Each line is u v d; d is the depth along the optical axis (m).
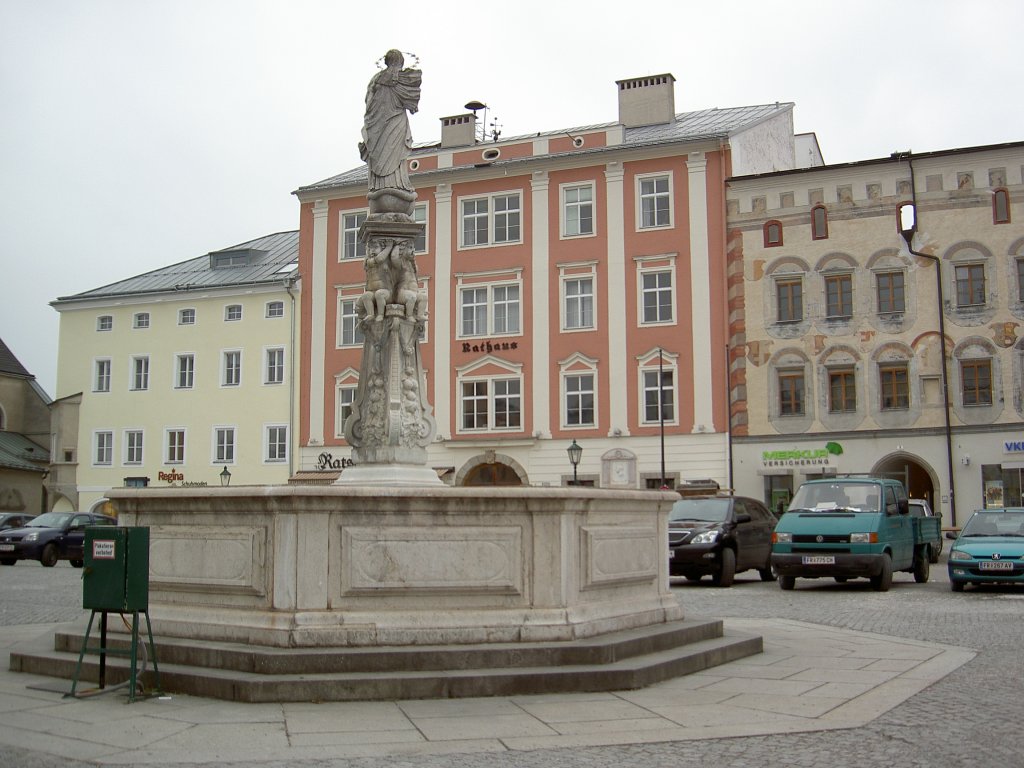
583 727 8.08
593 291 44.19
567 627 10.01
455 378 45.78
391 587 9.72
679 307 42.81
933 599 19.91
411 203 13.56
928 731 8.00
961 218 39.12
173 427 51.53
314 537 9.66
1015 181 38.59
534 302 44.94
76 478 53.25
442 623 9.74
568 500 10.20
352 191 48.38
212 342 51.19
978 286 38.91
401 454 12.84
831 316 40.59
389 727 8.02
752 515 25.64
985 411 38.31
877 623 15.54
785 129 48.78
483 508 9.98
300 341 48.97
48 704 8.82
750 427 41.34
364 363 13.16
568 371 44.12
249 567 9.90
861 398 39.97
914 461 39.62
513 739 7.69
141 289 53.28
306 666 9.17
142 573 9.03
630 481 42.81
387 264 13.21
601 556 10.74
